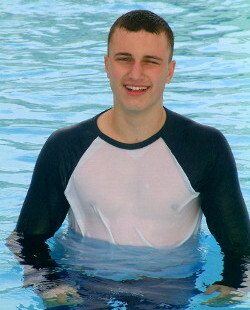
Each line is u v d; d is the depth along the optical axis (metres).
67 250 3.28
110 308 2.83
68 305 2.85
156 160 3.16
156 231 3.21
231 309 2.86
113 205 3.18
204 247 3.34
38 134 5.25
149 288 2.99
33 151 4.95
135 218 3.20
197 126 3.20
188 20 8.51
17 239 3.30
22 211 3.32
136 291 2.96
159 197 3.16
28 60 7.12
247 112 5.68
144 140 3.16
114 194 3.17
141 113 3.07
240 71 6.74
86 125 3.24
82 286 2.99
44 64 6.99
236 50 7.38
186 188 3.17
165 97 6.05
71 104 5.87
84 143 3.20
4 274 3.13
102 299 2.89
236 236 3.18
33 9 9.10
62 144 3.21
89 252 3.24
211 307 2.87
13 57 7.21
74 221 3.31
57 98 6.02
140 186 3.16
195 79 6.55
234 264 3.17
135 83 2.99
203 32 8.02
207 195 3.21
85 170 3.18
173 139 3.16
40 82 6.46
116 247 3.22
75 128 3.25
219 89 6.26
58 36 7.95
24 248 3.27
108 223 3.21
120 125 3.14
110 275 3.09
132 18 3.04
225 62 7.01
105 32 8.05
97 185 3.17
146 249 3.21
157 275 3.09
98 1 9.43
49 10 9.04
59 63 7.02
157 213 3.19
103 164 3.17
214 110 5.74
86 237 3.26
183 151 3.15
